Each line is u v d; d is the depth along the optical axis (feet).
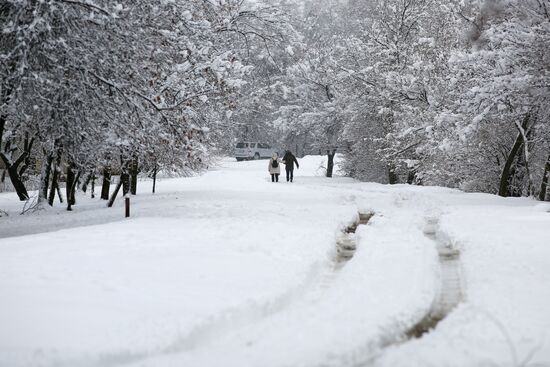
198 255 66.64
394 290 52.85
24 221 116.37
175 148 120.78
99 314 43.68
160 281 54.24
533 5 146.51
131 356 36.96
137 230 85.20
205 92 112.37
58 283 52.24
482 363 36.35
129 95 105.60
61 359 34.94
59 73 97.55
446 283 59.52
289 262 64.03
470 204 134.41
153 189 186.39
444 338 41.27
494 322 44.01
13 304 45.50
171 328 40.88
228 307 45.91
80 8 97.71
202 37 119.44
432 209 126.52
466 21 195.21
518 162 185.57
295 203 138.62
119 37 101.55
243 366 35.17
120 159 130.11
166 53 111.04
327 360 36.27
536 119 164.35
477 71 163.63
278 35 169.07
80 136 107.76
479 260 65.87
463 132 151.12
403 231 89.20
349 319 44.11
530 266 62.23
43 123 104.83
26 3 90.38
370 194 168.96
